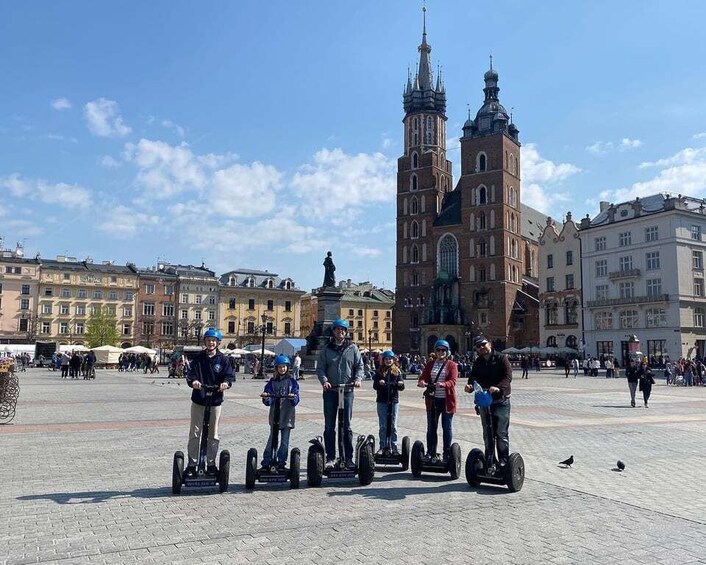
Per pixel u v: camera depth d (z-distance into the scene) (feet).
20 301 378.53
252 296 425.69
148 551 23.76
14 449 46.98
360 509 30.17
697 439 54.80
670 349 238.07
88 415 71.31
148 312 404.57
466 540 25.36
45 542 24.79
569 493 33.81
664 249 242.58
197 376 33.65
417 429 59.26
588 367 211.61
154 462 41.91
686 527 27.37
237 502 31.35
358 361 37.42
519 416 73.20
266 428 59.52
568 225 289.94
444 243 356.38
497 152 338.54
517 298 336.29
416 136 379.14
